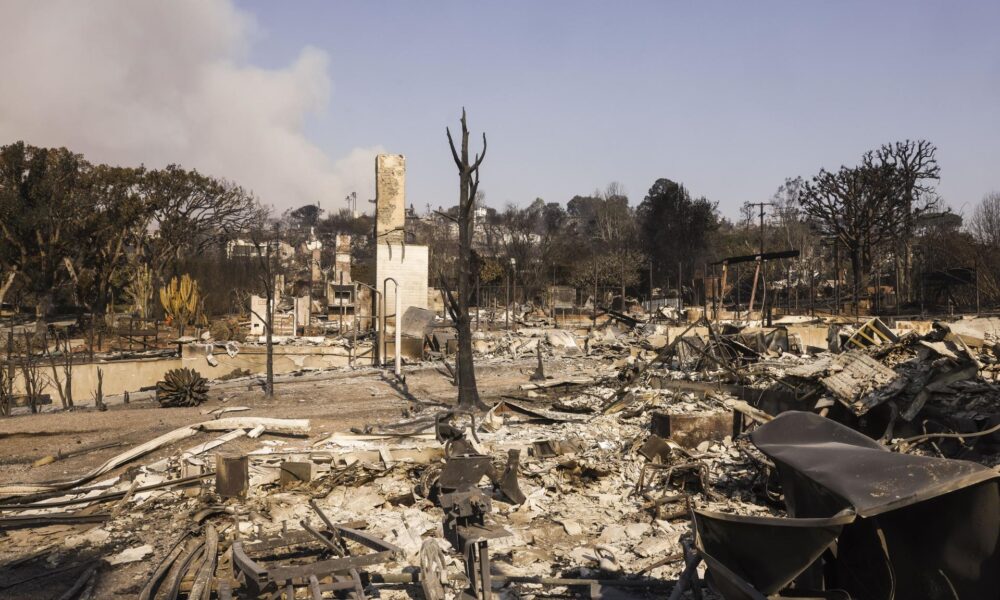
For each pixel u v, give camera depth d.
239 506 9.74
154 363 25.62
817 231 52.47
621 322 36.81
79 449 13.22
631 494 10.37
